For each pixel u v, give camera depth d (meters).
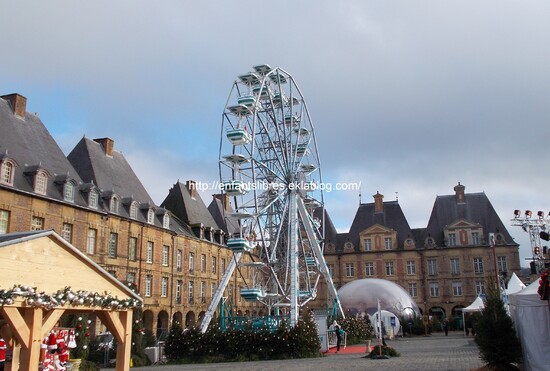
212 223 69.56
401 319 55.69
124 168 55.19
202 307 61.34
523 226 36.03
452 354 28.00
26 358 11.02
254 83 38.09
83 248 42.97
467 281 74.12
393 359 26.11
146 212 52.28
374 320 49.50
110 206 46.97
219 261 67.31
